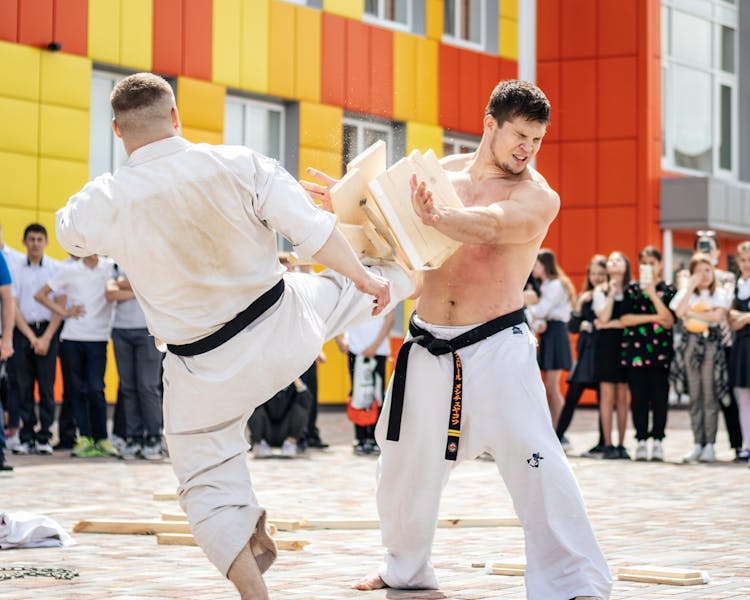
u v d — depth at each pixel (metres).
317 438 14.77
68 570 6.08
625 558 6.67
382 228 5.05
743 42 30.55
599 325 13.85
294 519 7.86
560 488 4.98
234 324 4.51
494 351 5.12
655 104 26.98
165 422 4.67
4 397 13.66
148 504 9.01
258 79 21.39
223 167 4.39
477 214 4.88
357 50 23.03
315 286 4.77
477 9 26.19
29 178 18.48
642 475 11.80
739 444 13.83
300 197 4.48
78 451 13.19
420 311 5.32
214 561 4.52
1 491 9.77
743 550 6.99
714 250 13.71
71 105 18.94
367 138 23.42
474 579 5.92
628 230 26.77
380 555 6.70
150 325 4.59
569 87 27.00
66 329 13.22
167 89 4.54
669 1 28.11
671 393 26.95
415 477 5.36
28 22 18.42
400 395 5.28
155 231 4.42
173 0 20.16
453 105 25.00
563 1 26.95
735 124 30.38
